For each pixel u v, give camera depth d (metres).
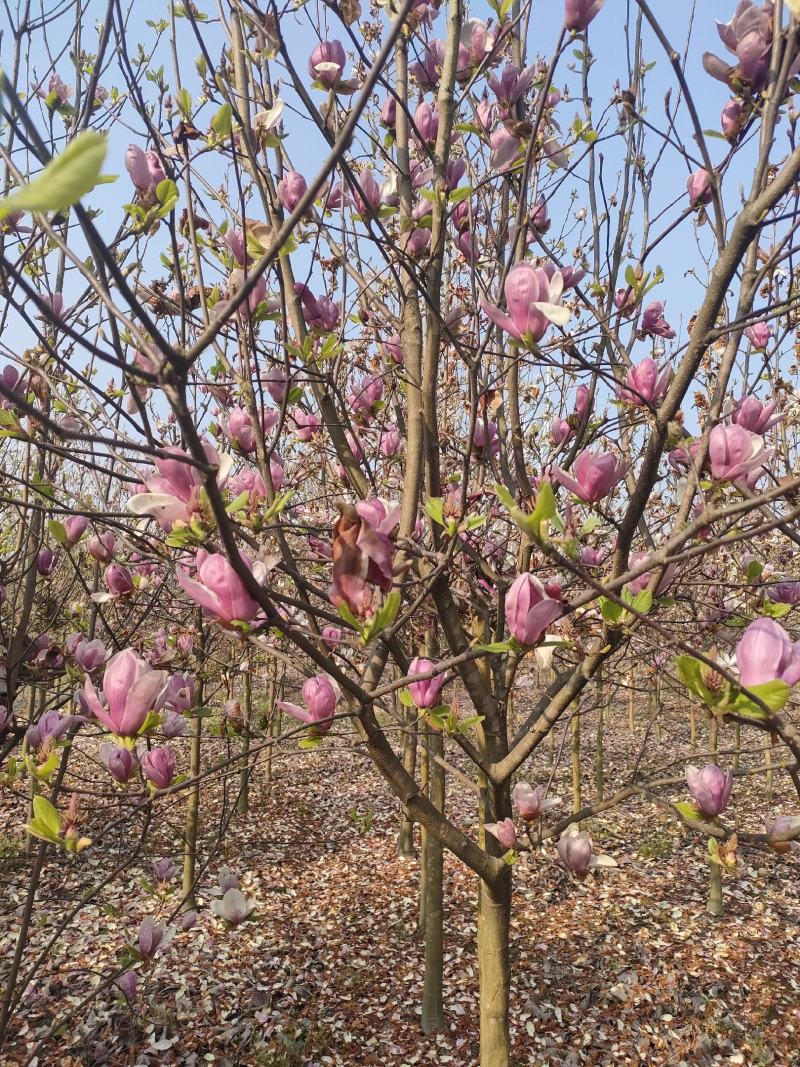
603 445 3.83
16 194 0.45
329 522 3.65
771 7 1.71
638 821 8.40
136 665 1.58
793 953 5.79
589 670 2.03
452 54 2.28
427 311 2.36
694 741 8.59
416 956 5.76
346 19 2.11
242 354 2.21
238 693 9.67
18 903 5.79
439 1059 4.60
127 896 6.10
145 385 1.83
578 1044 4.75
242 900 3.01
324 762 11.23
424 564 2.35
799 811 8.56
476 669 2.52
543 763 10.69
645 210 3.26
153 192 1.66
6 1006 2.47
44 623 3.88
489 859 2.35
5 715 2.95
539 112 2.15
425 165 3.04
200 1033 4.71
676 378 1.75
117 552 2.89
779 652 1.24
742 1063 4.57
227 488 2.01
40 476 2.91
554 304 1.55
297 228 2.55
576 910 6.43
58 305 2.98
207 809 8.56
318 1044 4.70
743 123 1.89
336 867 7.38
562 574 2.67
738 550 3.91
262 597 1.24
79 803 1.57
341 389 3.01
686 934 6.05
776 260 1.86
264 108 2.51
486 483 3.15
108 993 4.91
